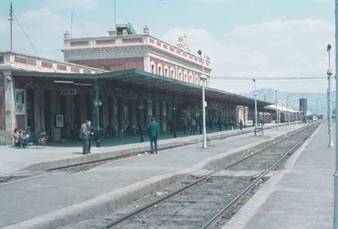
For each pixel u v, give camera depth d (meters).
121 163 25.31
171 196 15.80
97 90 36.16
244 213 11.23
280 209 11.73
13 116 36.03
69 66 44.53
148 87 45.84
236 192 16.67
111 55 63.88
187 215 12.70
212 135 57.16
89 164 27.12
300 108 197.00
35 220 10.84
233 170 23.86
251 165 26.33
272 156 32.25
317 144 39.81
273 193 14.33
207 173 22.16
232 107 96.19
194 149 36.03
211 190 17.22
